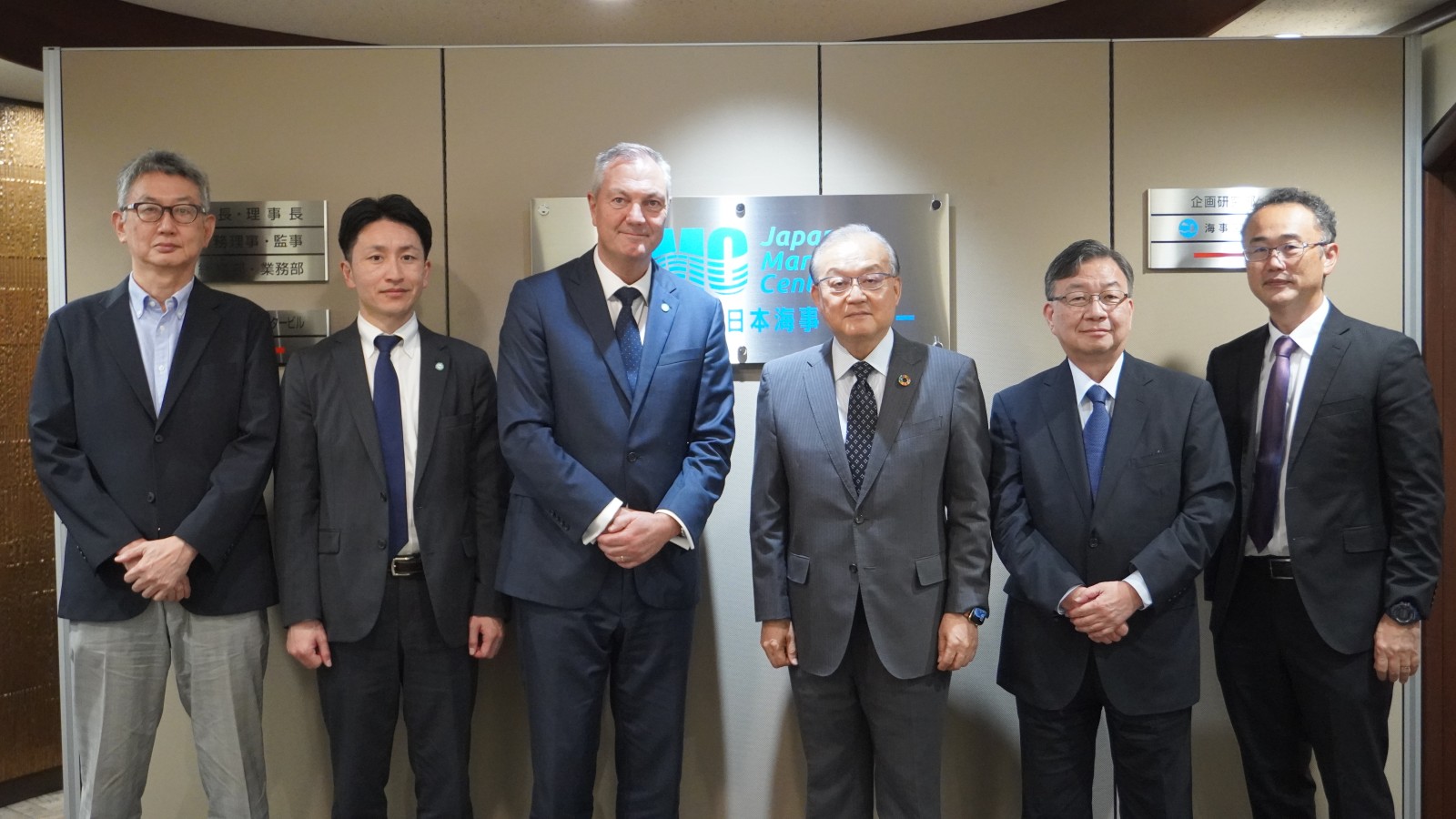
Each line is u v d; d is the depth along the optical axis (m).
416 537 2.38
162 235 2.27
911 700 2.16
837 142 2.77
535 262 2.73
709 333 2.35
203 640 2.29
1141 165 2.78
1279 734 2.39
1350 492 2.27
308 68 2.74
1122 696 2.16
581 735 2.27
